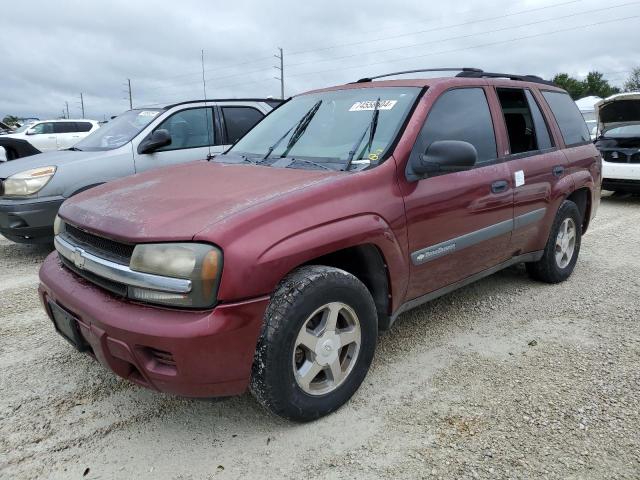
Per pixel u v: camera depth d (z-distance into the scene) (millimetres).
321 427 2744
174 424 2793
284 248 2453
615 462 2439
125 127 6625
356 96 3752
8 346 3699
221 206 2559
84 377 3266
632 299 4492
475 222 3576
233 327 2336
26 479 2381
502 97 4113
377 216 2885
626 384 3098
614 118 10789
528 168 4094
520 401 2938
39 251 6402
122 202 2850
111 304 2480
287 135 3754
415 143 3213
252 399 3025
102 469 2451
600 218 8367
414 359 3459
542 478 2346
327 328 2703
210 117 6910
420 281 3283
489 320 4078
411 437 2645
